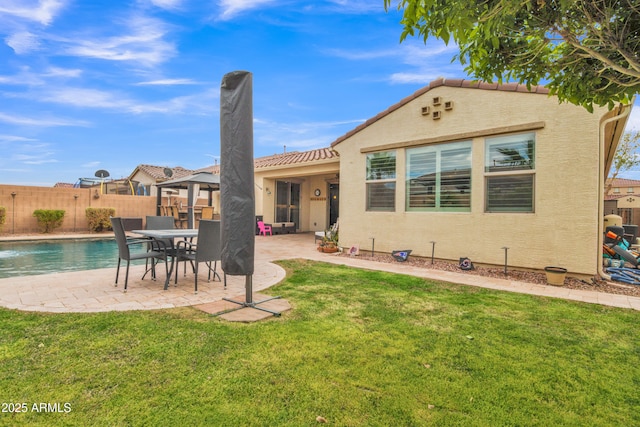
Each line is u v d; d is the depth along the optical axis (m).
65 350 2.97
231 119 4.30
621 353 3.11
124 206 16.22
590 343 3.32
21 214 13.43
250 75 4.27
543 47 3.39
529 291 5.33
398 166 8.52
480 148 7.18
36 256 9.31
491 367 2.82
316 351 3.06
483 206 7.16
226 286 5.54
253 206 4.37
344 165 9.67
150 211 17.08
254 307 4.35
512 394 2.44
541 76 3.74
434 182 7.95
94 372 2.62
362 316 4.05
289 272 6.77
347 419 2.14
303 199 16.77
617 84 3.44
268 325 3.69
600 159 5.95
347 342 3.27
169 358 2.87
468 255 7.37
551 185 6.32
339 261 8.12
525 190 6.67
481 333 3.54
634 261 6.87
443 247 7.75
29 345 3.05
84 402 2.25
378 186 8.99
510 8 2.61
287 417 2.15
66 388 2.40
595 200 5.89
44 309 4.08
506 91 6.80
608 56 3.23
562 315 4.15
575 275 6.09
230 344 3.18
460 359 2.95
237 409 2.21
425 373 2.70
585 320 3.97
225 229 4.36
